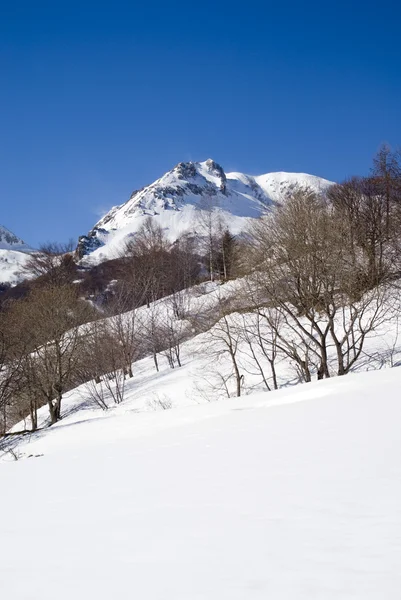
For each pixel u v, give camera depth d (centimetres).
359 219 3519
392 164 3906
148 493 753
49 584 413
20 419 4103
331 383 1753
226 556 437
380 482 630
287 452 920
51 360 3584
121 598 370
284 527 500
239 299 2778
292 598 342
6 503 818
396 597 330
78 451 1556
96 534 557
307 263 2458
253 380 2852
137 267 6444
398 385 1542
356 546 429
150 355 4528
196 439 1328
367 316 2930
